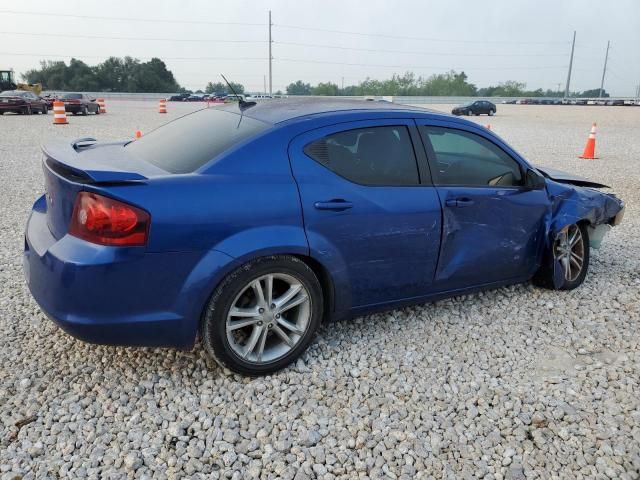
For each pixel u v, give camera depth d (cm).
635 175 1070
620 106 6038
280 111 332
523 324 389
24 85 3950
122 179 254
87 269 251
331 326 372
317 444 258
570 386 312
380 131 332
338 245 308
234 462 245
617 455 256
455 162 363
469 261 371
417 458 251
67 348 332
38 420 265
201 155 297
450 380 313
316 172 303
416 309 404
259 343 303
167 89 9681
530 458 253
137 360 320
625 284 468
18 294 411
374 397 294
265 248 281
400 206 327
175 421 270
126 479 231
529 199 399
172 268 264
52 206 283
